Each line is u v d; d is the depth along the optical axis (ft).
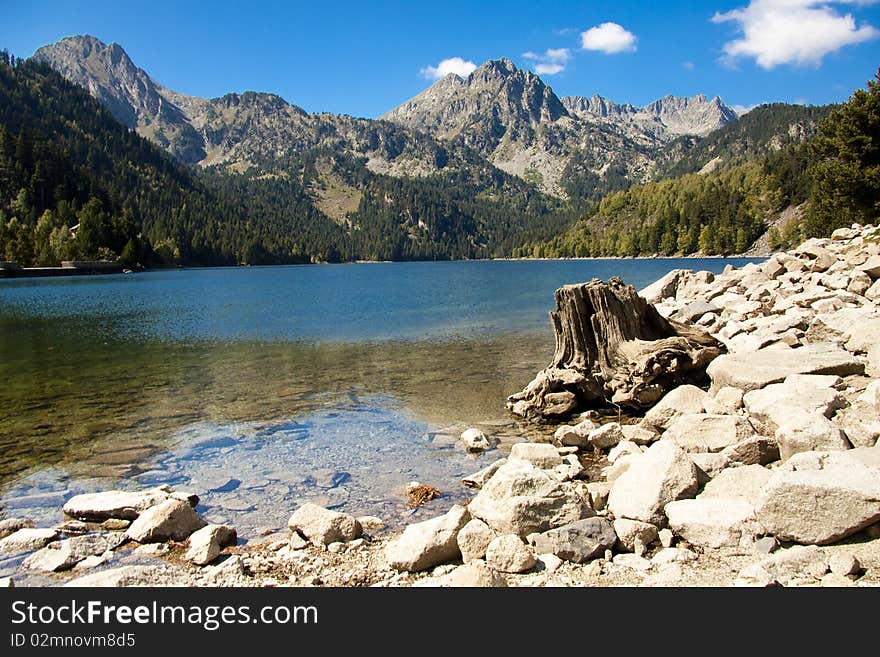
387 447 41.24
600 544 22.22
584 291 52.75
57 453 40.19
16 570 23.97
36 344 98.32
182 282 361.71
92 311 165.27
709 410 38.65
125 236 561.43
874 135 145.48
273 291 265.13
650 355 49.52
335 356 81.41
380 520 28.68
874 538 19.86
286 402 54.70
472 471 36.24
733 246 610.65
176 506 27.37
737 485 25.43
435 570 22.49
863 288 64.44
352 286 305.12
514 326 113.39
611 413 49.93
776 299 71.20
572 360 52.60
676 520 22.99
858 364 39.78
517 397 51.24
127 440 43.06
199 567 23.90
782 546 21.20
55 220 542.16
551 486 24.88
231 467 37.17
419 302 185.37
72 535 27.73
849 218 173.68
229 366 74.59
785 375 39.88
